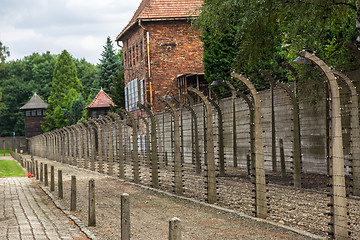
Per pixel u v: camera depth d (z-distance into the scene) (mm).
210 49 32219
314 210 11906
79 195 18375
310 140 18875
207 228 10523
